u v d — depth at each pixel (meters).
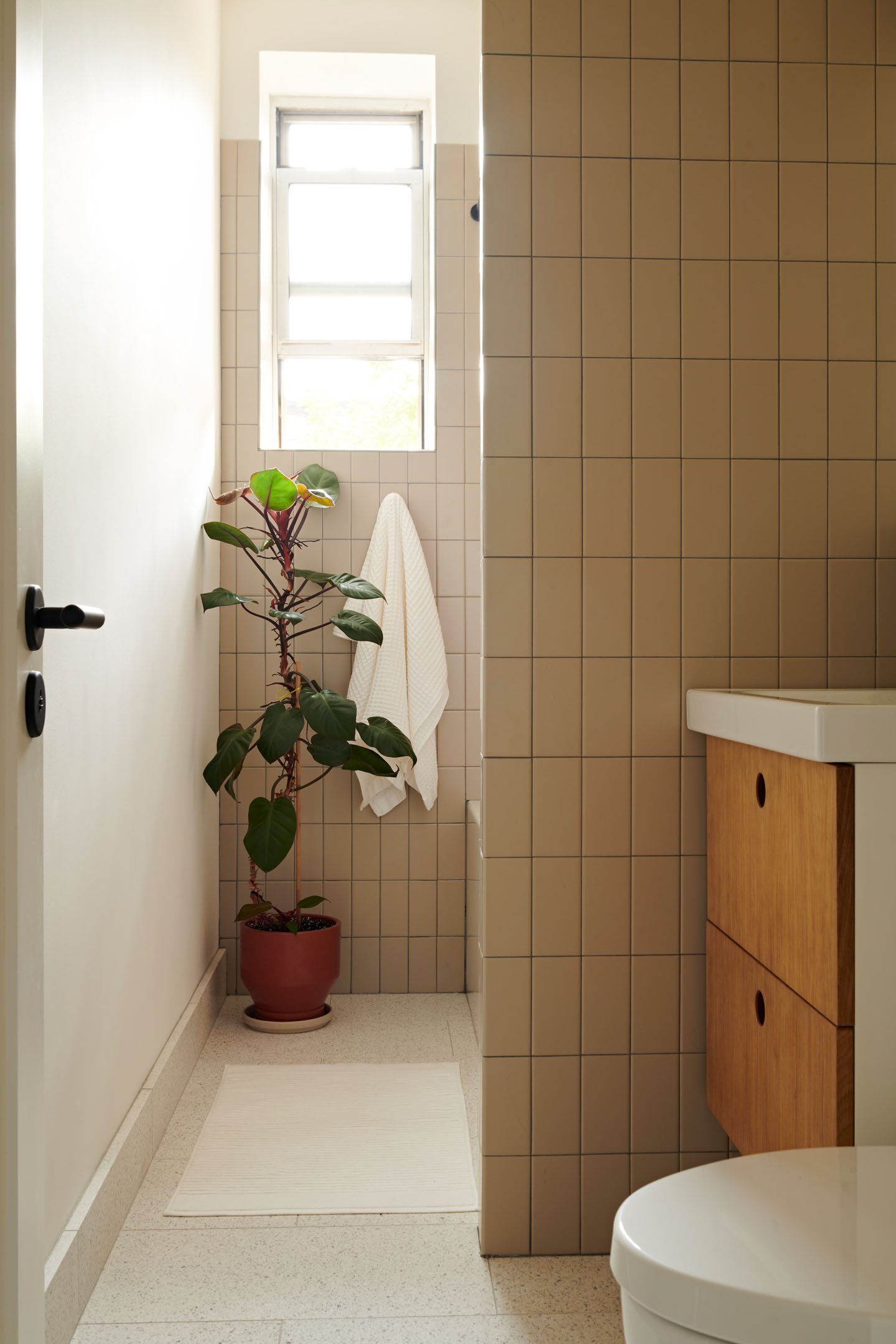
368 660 3.17
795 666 1.84
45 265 1.48
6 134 0.94
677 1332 0.90
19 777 0.96
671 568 1.82
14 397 0.94
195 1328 1.59
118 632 1.91
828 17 1.82
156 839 2.26
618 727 1.82
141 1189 2.03
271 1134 2.29
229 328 3.27
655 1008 1.82
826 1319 0.84
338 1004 3.19
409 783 3.26
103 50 1.79
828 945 1.30
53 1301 1.47
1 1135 0.94
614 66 1.80
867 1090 1.28
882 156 1.83
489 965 1.80
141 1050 2.12
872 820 1.28
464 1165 2.15
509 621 1.80
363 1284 1.71
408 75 3.41
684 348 1.82
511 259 1.79
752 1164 1.13
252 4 3.31
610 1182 1.81
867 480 1.84
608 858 1.81
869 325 1.84
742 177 1.81
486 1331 1.58
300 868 3.26
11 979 0.95
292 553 3.20
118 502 1.92
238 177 3.28
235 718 3.25
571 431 1.80
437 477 3.30
